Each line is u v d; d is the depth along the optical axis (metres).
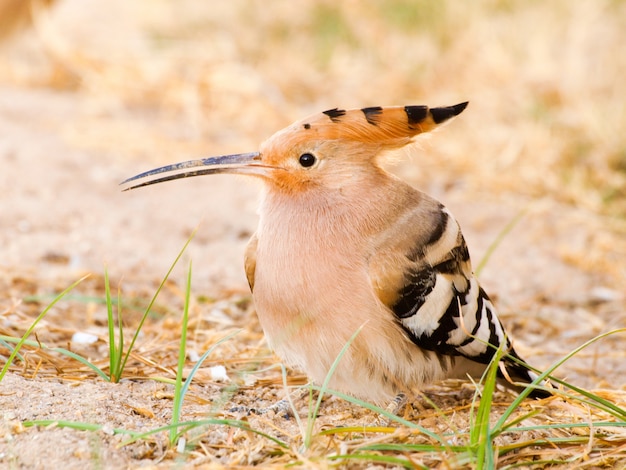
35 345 7.79
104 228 12.26
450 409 7.42
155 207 13.20
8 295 9.91
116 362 7.62
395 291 7.02
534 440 6.74
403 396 7.45
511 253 12.73
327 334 7.07
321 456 6.33
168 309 9.94
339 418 7.32
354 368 7.11
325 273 7.04
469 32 20.20
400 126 7.35
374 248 7.10
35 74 18.80
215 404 7.34
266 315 7.30
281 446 6.51
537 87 17.70
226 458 6.44
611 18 20.77
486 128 16.47
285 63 19.55
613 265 12.41
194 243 12.20
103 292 10.38
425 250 7.18
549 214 14.08
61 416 6.75
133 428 6.70
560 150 15.66
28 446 6.27
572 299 11.52
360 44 20.53
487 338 7.54
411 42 20.36
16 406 6.85
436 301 7.18
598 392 8.00
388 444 6.48
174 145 15.38
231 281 11.12
